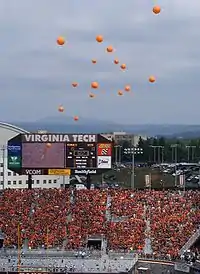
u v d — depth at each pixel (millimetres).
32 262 90250
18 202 113375
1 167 170875
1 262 90312
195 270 83688
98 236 98250
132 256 91375
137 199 113000
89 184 119938
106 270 87500
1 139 181375
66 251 93875
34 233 99938
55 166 114688
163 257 90438
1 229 101938
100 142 114562
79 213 107500
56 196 116438
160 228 99500
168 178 197250
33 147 114500
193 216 103688
